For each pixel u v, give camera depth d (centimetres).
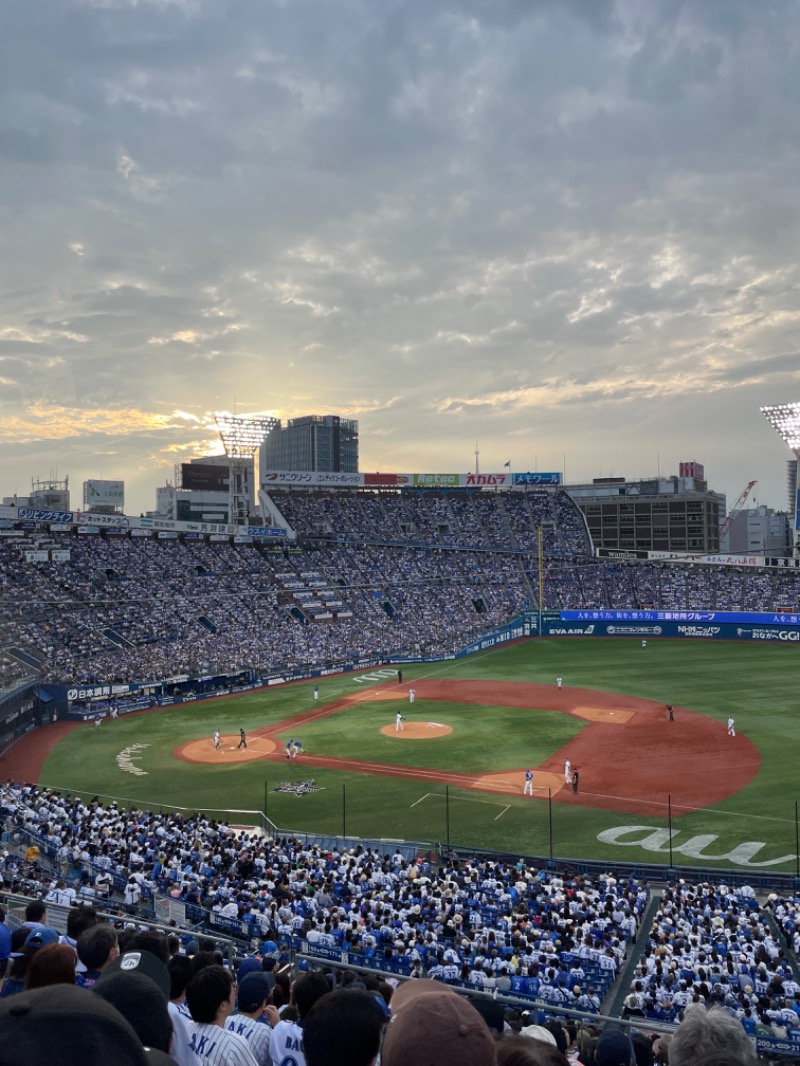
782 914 2836
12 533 9031
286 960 1600
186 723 6650
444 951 2325
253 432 11862
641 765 5247
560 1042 1093
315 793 4812
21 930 936
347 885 2959
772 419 11931
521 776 5078
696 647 9862
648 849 3862
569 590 11900
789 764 5150
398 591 11206
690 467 19000
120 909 2550
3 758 5678
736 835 4003
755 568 11656
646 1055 1003
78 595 8656
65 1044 285
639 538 17300
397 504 13250
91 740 6138
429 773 5169
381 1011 423
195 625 8944
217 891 2778
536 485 13962
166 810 4544
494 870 3281
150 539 10200
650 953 2477
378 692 7725
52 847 3209
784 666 8462
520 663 9100
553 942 2503
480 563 12294
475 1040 345
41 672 6956
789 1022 1942
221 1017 641
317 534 11975
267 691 7919
